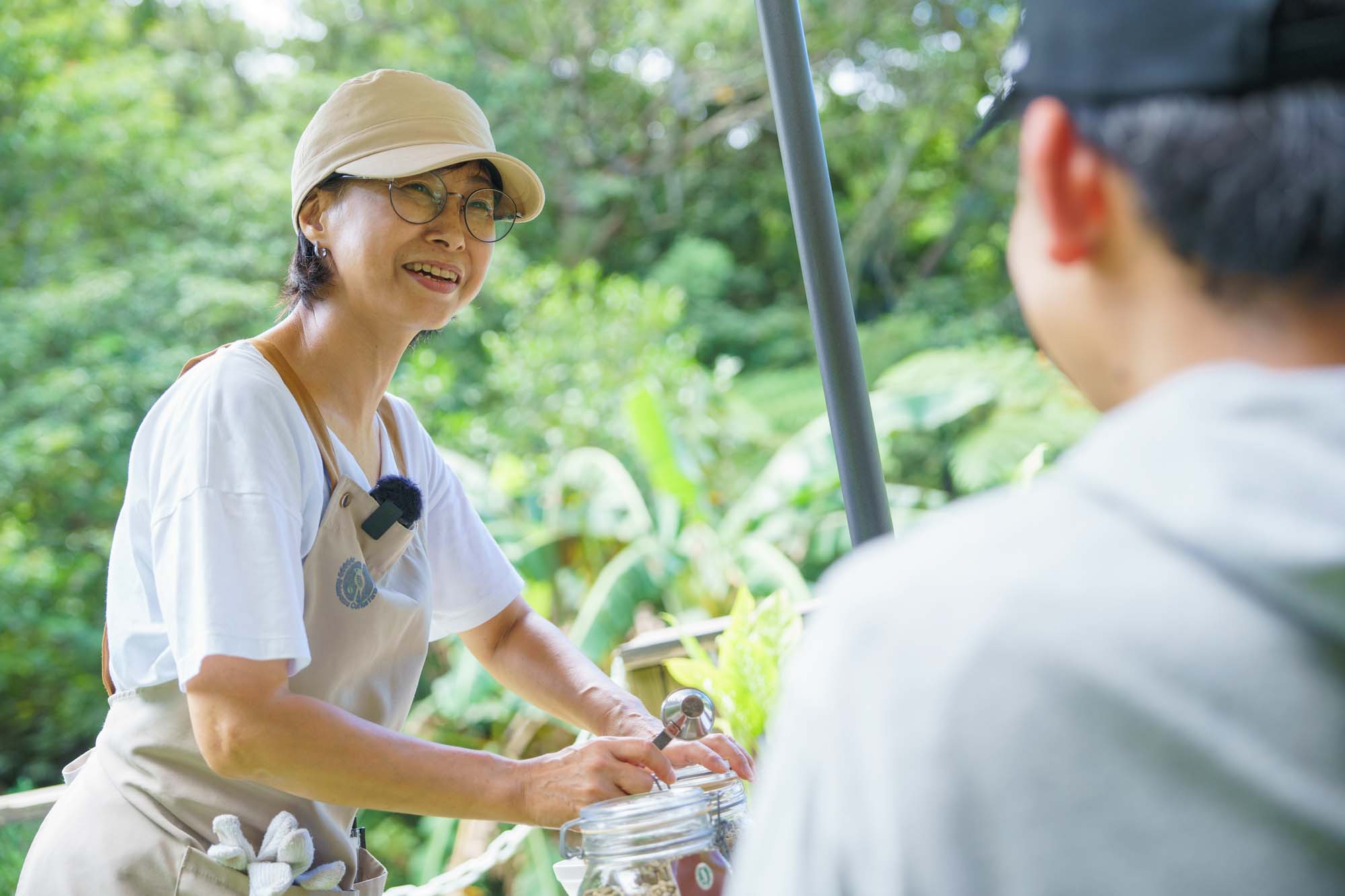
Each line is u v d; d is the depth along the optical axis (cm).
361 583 132
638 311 798
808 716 46
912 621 45
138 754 129
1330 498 41
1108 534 44
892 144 1180
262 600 117
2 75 843
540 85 1130
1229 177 45
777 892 46
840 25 1162
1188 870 40
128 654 130
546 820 116
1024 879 41
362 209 139
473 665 537
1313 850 40
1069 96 48
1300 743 41
